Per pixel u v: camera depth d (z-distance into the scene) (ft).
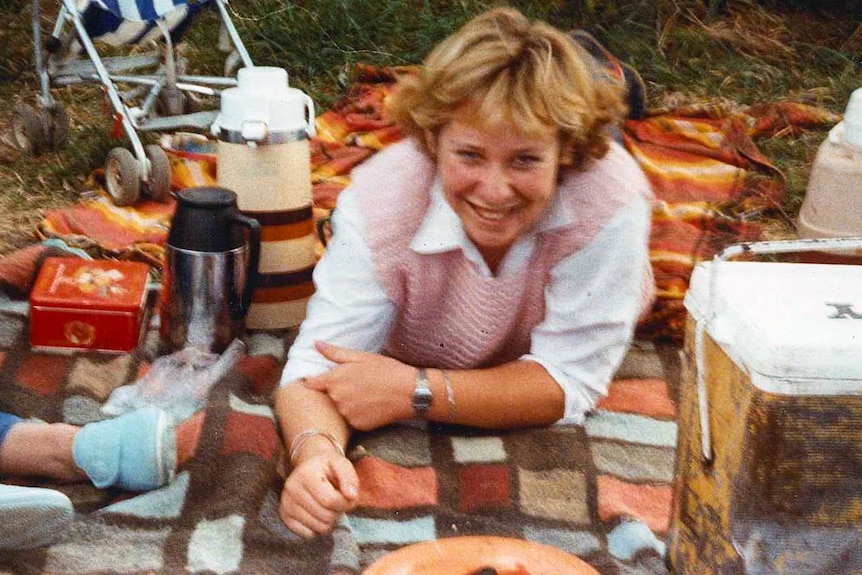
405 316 7.21
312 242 8.59
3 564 5.65
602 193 6.73
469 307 7.03
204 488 6.33
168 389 7.45
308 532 5.96
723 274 5.32
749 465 4.80
